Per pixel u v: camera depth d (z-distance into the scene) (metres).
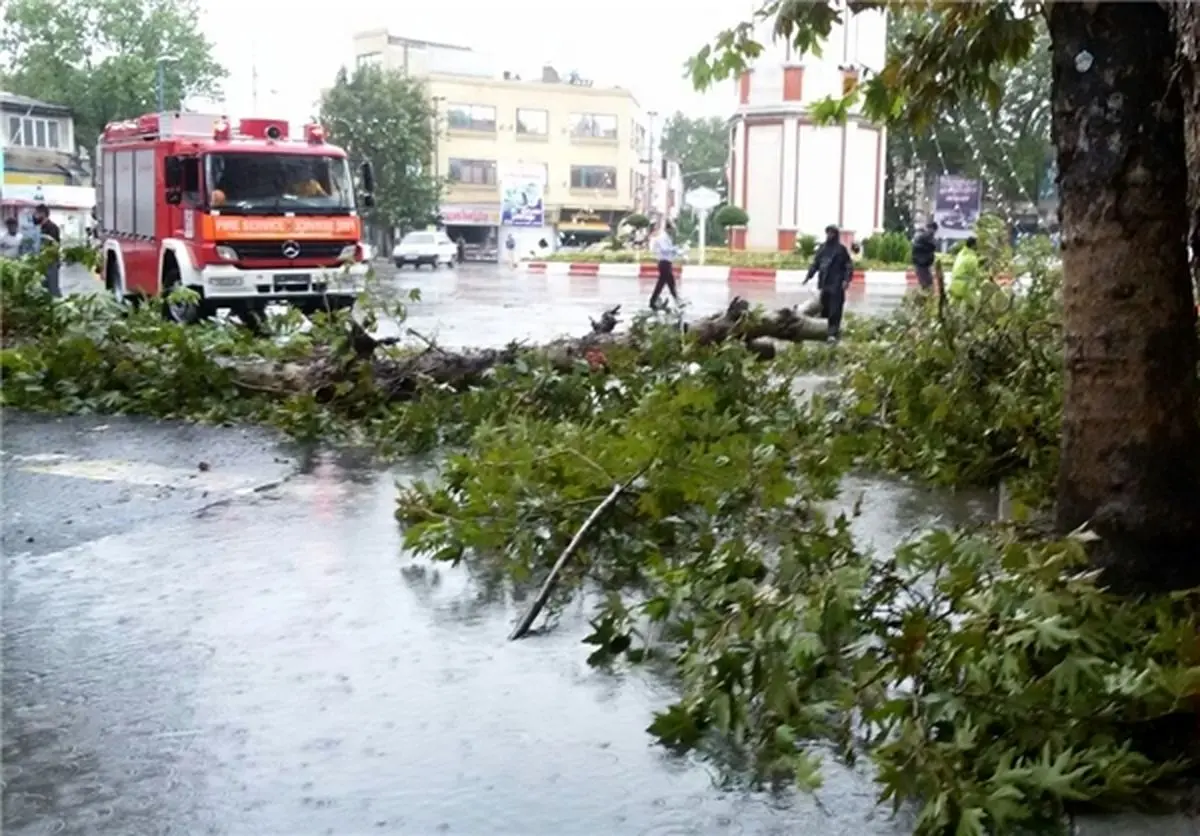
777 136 41.38
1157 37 4.56
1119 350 4.60
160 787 3.70
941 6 6.58
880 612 4.63
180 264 18.16
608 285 36.62
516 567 5.67
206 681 4.52
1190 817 3.39
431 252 53.00
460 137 72.81
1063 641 3.63
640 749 3.95
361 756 3.90
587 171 77.19
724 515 6.32
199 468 8.38
